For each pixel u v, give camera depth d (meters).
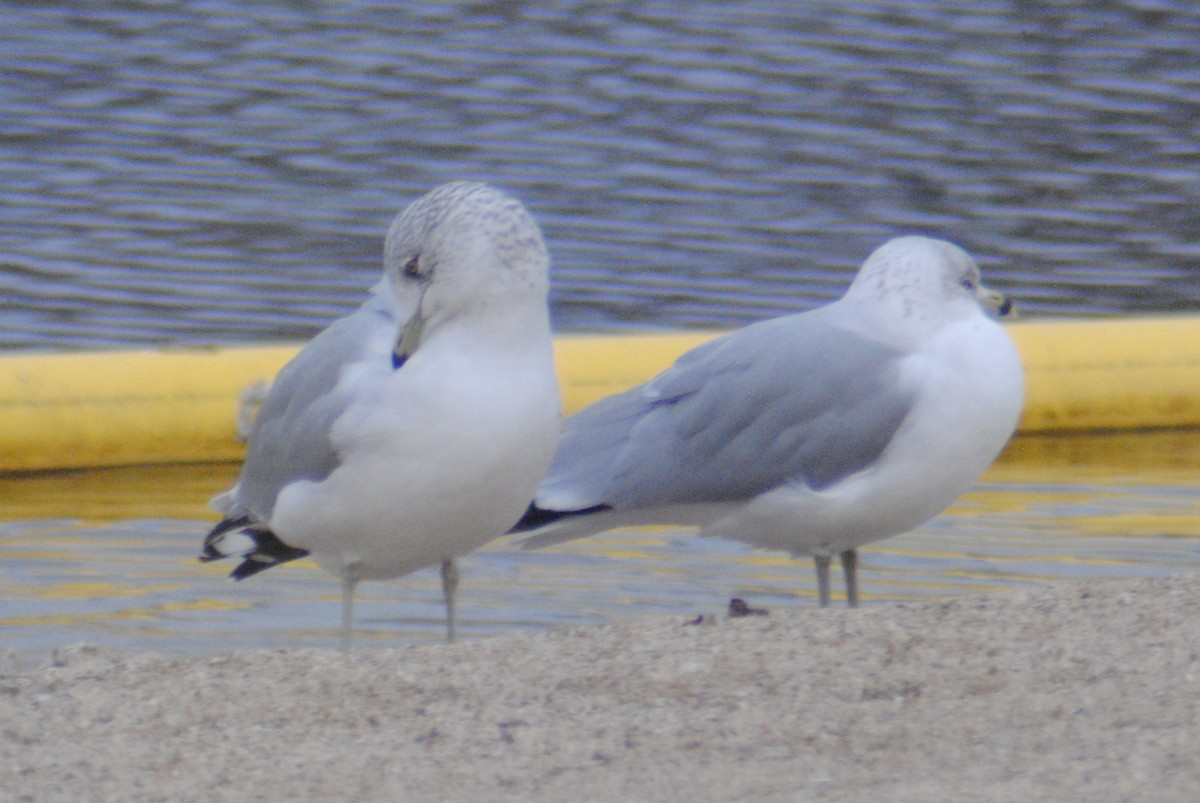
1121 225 20.73
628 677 7.32
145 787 6.50
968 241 20.11
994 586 10.76
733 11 30.70
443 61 27.53
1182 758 6.41
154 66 27.09
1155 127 24.47
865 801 6.17
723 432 9.72
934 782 6.32
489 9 31.03
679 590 10.73
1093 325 15.84
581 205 20.98
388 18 30.31
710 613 10.25
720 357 9.92
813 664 7.39
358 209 20.69
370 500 8.44
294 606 10.40
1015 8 31.06
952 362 9.37
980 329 9.45
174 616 10.20
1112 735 6.66
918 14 30.56
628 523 10.14
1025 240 20.19
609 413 10.15
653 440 9.90
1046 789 6.20
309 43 28.62
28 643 9.67
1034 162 22.98
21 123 23.94
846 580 10.03
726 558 11.40
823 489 9.57
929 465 9.41
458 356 8.16
